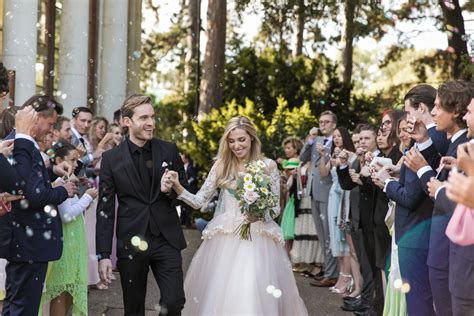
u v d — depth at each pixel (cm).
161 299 546
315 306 814
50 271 583
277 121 1623
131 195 552
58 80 1334
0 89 515
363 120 2034
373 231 703
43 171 530
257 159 608
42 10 1348
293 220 1037
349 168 744
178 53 3253
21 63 1083
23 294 523
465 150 375
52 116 556
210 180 608
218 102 1919
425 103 529
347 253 891
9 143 516
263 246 589
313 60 2038
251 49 2045
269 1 1831
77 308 592
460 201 339
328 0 1717
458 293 430
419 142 520
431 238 474
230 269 582
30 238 519
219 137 1714
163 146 568
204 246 602
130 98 562
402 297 571
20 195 508
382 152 714
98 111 1588
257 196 576
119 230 553
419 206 518
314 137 1017
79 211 585
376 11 1622
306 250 1023
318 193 957
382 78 2992
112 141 930
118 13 1575
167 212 556
